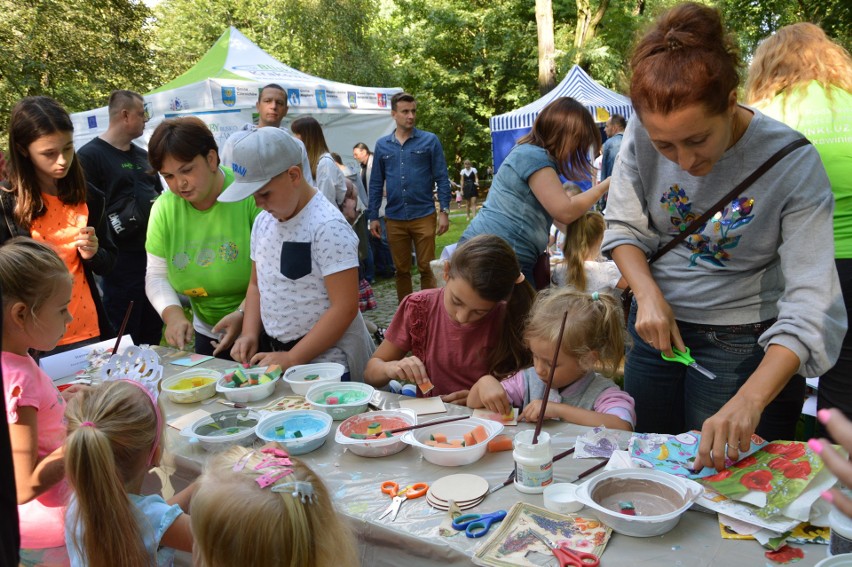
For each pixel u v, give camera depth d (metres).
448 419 1.73
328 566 1.15
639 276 1.68
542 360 1.85
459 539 1.23
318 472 1.54
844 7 9.11
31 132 2.44
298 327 2.43
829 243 1.44
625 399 1.84
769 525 1.15
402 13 20.95
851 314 2.01
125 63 14.66
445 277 2.10
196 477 1.66
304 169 2.49
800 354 1.34
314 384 2.05
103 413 1.35
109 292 3.70
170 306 2.72
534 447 1.37
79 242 2.66
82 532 1.30
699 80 1.24
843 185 1.96
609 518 1.20
